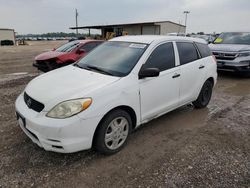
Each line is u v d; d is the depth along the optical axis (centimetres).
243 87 747
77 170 289
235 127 428
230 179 277
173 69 405
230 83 805
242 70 843
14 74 938
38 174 279
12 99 566
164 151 338
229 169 296
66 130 268
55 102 277
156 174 284
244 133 404
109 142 319
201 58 488
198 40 505
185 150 342
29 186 260
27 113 292
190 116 479
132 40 409
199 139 378
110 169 293
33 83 345
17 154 319
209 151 340
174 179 275
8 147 337
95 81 315
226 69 873
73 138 275
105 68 359
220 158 322
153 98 369
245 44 907
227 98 617
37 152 325
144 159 316
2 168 288
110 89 303
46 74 379
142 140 370
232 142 370
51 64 803
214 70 527
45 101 282
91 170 290
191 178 278
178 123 441
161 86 379
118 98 309
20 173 280
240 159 320
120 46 404
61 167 294
